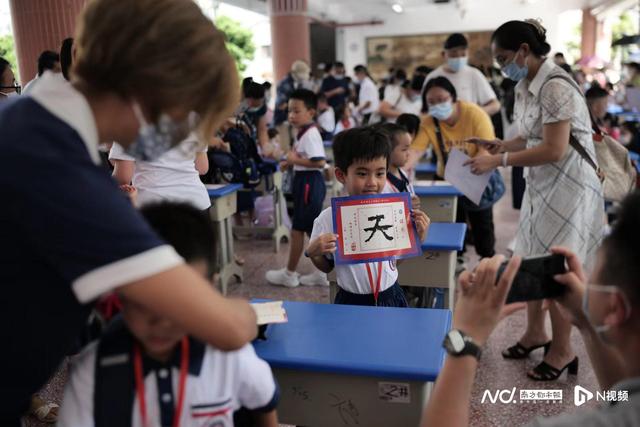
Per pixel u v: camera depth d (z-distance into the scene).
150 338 0.89
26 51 4.72
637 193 0.71
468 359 0.89
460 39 4.34
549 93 2.22
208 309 0.77
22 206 0.70
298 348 1.39
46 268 0.77
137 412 0.94
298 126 3.78
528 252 2.45
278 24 12.05
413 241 1.88
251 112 5.09
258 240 5.17
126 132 0.81
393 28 18.47
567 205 2.30
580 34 18.33
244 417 1.19
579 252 2.35
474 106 3.42
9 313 0.79
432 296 2.76
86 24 0.77
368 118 9.66
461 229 2.71
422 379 1.26
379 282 1.93
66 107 0.75
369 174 1.92
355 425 1.37
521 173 5.47
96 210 0.71
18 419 0.91
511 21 2.31
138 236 0.73
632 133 5.87
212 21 0.82
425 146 3.64
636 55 11.23
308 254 1.84
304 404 1.40
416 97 6.73
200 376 0.96
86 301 0.73
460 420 0.89
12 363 0.83
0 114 0.76
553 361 2.53
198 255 0.94
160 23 0.75
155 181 2.47
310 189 3.78
